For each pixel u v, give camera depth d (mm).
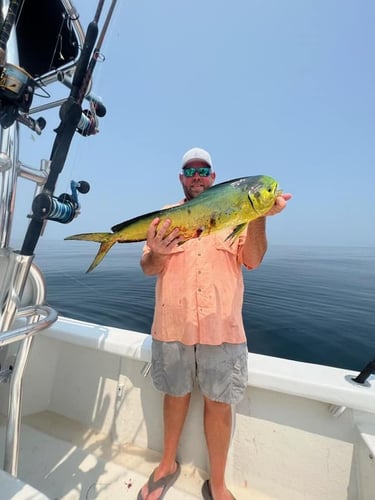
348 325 5668
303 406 1448
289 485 1438
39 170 1250
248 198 1123
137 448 1745
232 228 1492
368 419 1344
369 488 1233
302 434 1437
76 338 1860
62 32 1488
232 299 1429
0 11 1175
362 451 1284
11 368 1260
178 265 1488
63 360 2033
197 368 1435
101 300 7316
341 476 1354
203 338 1376
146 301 7230
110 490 1457
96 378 1915
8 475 875
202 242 1479
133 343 1762
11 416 1080
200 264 1447
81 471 1560
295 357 4371
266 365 1539
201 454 1612
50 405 2018
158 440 1726
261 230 1244
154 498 1389
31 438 1759
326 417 1405
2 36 992
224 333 1391
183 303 1438
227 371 1374
